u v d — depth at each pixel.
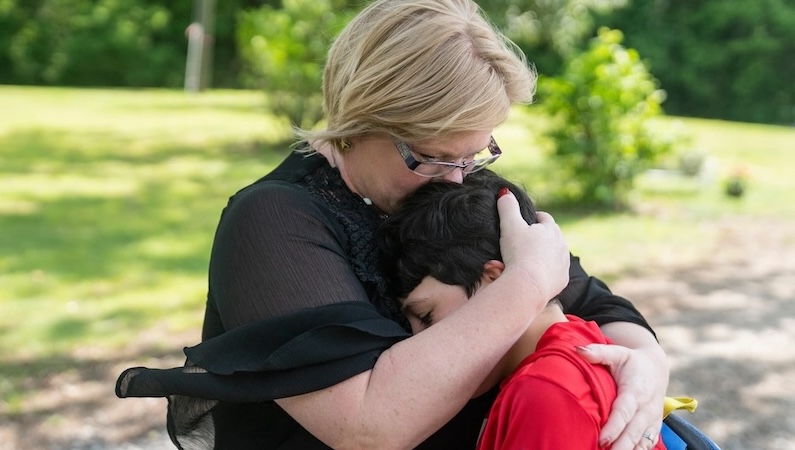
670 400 1.71
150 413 4.01
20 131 12.61
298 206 1.53
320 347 1.38
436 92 1.46
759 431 4.09
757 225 8.25
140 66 24.52
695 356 4.97
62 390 4.19
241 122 14.58
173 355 4.61
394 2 1.54
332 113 1.60
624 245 7.30
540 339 1.57
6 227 7.20
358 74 1.50
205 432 1.63
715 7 25.34
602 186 8.57
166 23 25.05
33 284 5.73
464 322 1.42
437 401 1.38
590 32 23.72
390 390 1.38
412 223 1.58
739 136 16.11
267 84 11.62
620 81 8.62
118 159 10.73
